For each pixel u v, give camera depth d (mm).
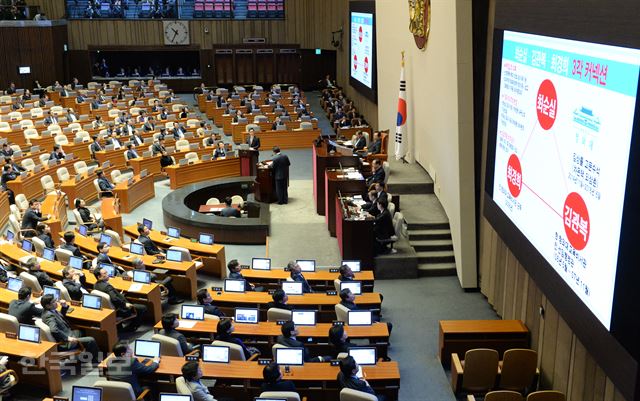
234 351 9758
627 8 6551
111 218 18047
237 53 44219
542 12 9047
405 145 21328
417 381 11180
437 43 16688
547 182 9023
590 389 8711
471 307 14133
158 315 13297
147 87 40469
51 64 41062
